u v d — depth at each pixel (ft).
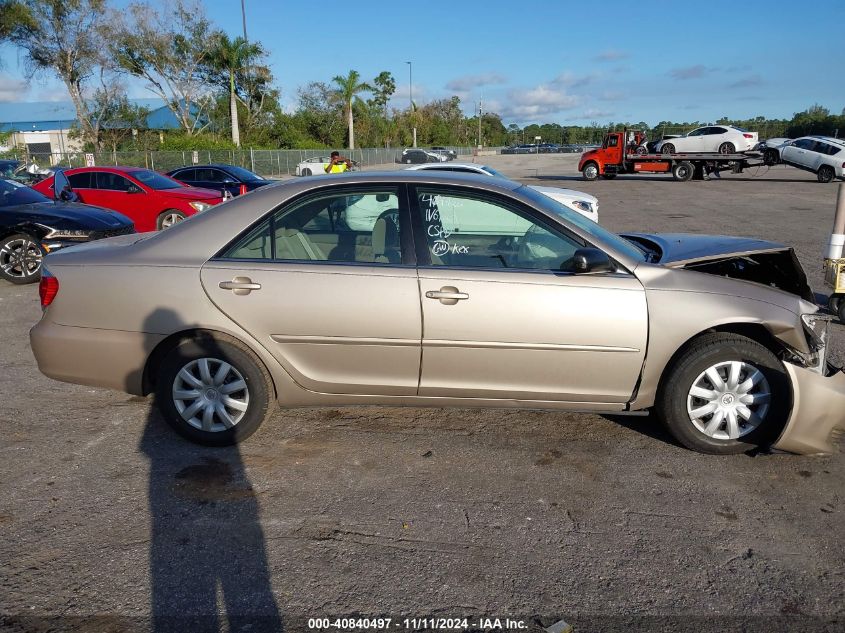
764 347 11.84
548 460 12.41
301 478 11.71
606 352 11.74
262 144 156.35
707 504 10.91
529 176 119.96
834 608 8.49
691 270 12.25
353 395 12.44
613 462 12.32
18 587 8.80
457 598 8.64
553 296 11.62
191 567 9.27
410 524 10.32
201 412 12.64
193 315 12.03
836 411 11.61
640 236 15.30
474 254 12.10
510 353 11.82
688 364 11.84
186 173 58.65
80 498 11.04
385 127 222.89
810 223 48.62
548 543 9.84
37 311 24.03
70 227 28.37
